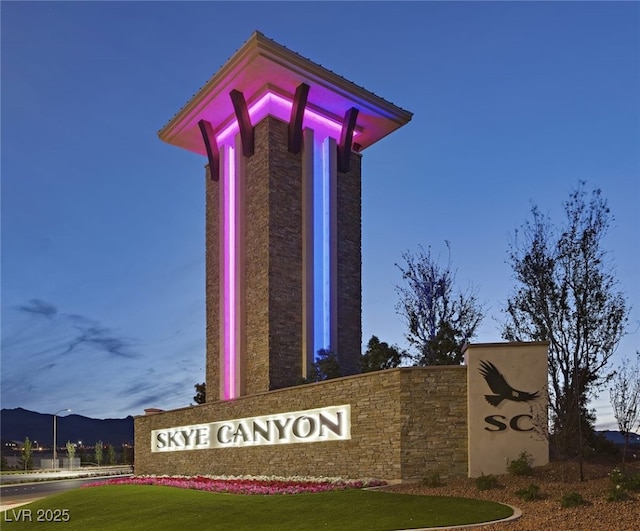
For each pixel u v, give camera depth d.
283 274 31.66
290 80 32.12
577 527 12.16
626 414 17.67
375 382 21.09
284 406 25.41
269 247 31.42
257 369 30.92
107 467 79.50
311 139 33.53
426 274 30.64
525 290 20.34
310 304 31.62
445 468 19.23
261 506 17.11
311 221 32.66
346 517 14.70
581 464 17.02
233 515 16.38
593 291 18.84
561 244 19.70
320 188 34.25
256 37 29.67
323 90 32.97
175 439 33.38
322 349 31.17
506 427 19.00
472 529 12.71
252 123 34.12
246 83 32.44
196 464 31.14
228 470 28.52
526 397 19.09
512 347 19.45
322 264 33.25
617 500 13.99
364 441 21.22
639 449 22.27
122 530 16.62
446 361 27.78
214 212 36.88
